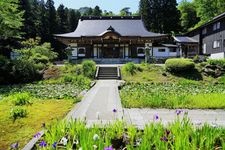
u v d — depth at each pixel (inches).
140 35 1653.5
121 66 1199.6
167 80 995.3
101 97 585.3
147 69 1103.0
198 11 2501.2
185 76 1039.6
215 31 1688.0
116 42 1636.3
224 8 2336.4
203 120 367.6
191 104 470.9
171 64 1058.1
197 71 1070.4
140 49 1658.5
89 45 1651.1
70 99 556.4
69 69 1091.9
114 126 248.2
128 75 1062.4
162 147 195.9
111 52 1660.9
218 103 466.0
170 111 428.5
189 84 882.1
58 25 2474.2
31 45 1503.4
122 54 1657.2
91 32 1700.3
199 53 1959.9
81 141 203.9
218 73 1041.5
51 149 199.9
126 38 1595.7
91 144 192.7
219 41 1622.8
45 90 711.7
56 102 514.9
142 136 225.3
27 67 1007.0
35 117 373.4
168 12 2704.2
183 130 225.9
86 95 616.7
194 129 243.9
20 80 976.3
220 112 424.5
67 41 1647.4
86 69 1068.5
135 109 446.0
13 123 339.6
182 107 455.8
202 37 1942.7
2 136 286.4
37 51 1362.0
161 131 226.5
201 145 204.1
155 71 1086.4
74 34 1678.2
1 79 948.6
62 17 2687.0
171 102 470.0
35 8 2426.2
